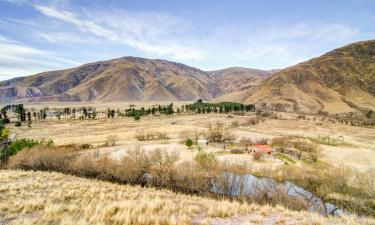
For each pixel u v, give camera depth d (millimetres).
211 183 33844
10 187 20078
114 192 22328
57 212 14375
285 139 84500
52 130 137000
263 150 71938
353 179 35344
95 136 103250
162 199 20719
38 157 41625
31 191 20188
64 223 12344
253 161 59781
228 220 15133
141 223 13375
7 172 30547
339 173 36875
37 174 30656
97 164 39281
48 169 40938
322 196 32844
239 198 29406
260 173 44375
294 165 55062
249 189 32625
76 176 36562
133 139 96625
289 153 71625
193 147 77688
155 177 35438
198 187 32344
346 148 84062
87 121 183625
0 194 18344
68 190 20922
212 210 16547
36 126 156750
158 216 14438
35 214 14273
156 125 144500
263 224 14602
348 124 190625
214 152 71500
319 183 36250
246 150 73625
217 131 97688
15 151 47531
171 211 16500
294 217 16672
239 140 95562
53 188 21969
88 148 73188
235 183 32844
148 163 37344
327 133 132250
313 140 97875
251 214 17078
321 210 28016
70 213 14539
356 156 70312
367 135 133750
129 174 36281
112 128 139500
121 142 88625
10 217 13492
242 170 38531
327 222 15844
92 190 21469
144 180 36156
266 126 150000
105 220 13570
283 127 146625
